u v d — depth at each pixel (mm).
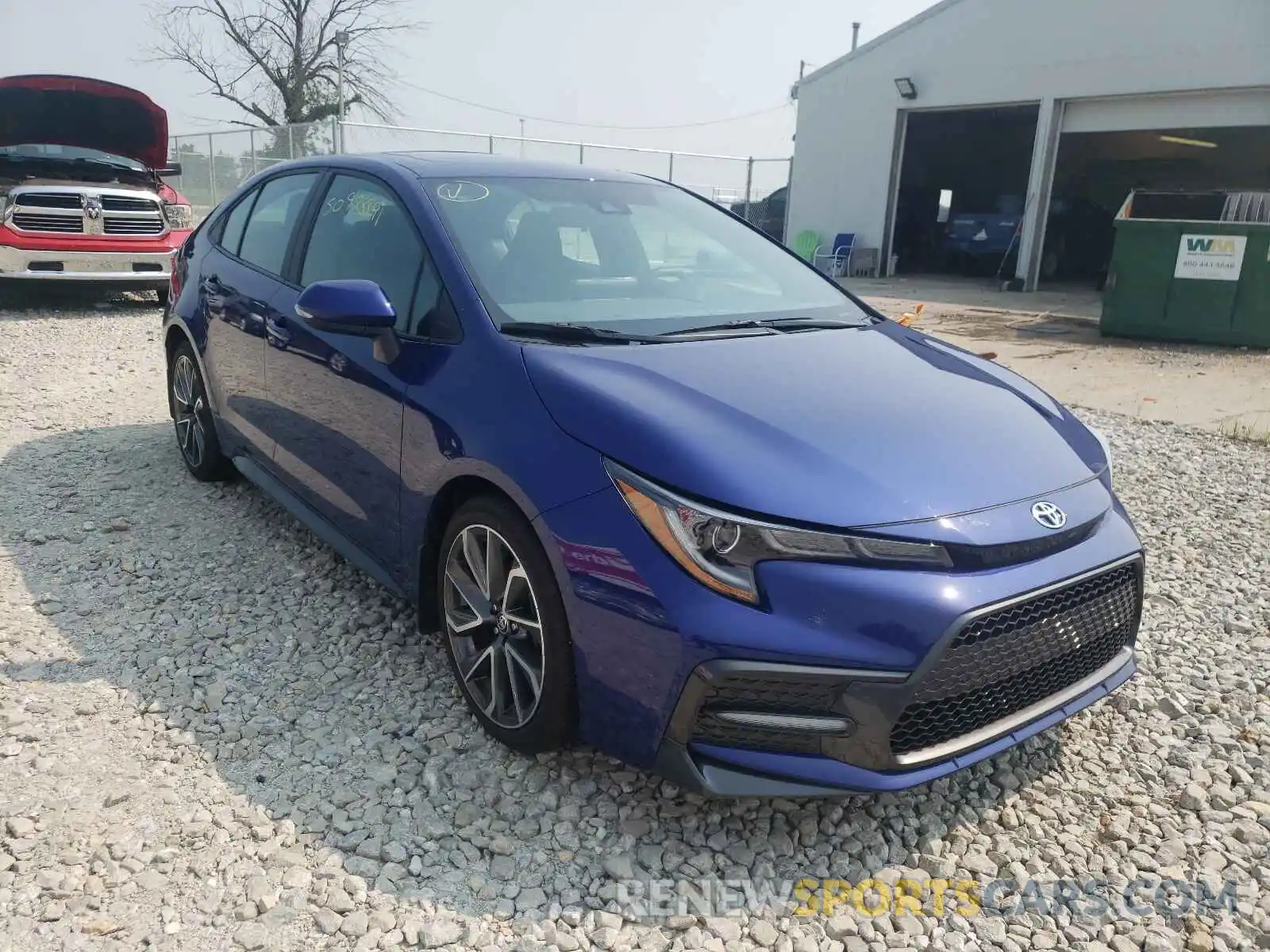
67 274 9945
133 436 5695
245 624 3500
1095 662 2688
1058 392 8266
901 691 2195
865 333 3400
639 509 2311
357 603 3688
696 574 2229
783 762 2256
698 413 2496
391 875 2314
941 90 19109
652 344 2922
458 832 2477
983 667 2314
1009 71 18047
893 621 2186
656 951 2146
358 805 2551
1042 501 2506
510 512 2594
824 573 2203
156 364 7699
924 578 2234
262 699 3029
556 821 2535
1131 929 2271
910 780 2273
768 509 2230
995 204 20734
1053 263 20281
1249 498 5438
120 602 3613
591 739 2498
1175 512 5180
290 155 20562
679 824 2547
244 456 4371
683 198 4090
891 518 2275
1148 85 16359
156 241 10438
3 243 9695
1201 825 2641
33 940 2074
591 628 2375
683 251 3697
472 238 3174
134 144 10688
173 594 3697
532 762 2754
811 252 21547
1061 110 17625
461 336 2893
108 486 4805
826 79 21125
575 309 3088
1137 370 9367
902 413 2682
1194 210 11289
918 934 2236
